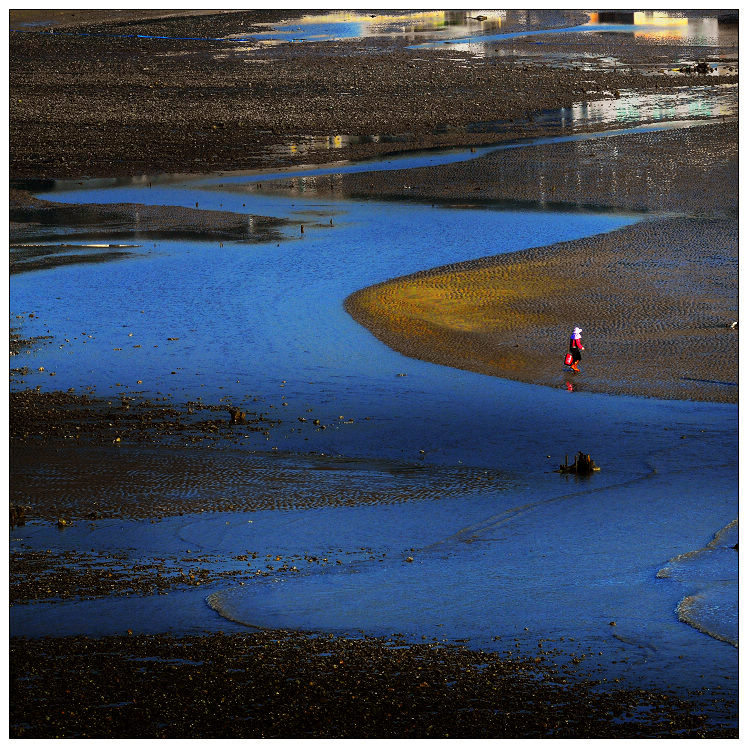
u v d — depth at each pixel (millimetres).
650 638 31688
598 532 41156
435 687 28438
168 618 33812
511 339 66938
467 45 198000
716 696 27906
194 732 26031
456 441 52406
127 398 58781
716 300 71938
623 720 26500
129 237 95188
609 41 199500
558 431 53344
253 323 71500
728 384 58594
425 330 69062
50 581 37125
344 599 35188
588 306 72062
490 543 40344
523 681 28812
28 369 63719
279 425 54906
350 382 60844
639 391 58250
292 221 99438
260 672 29484
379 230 94875
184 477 48125
